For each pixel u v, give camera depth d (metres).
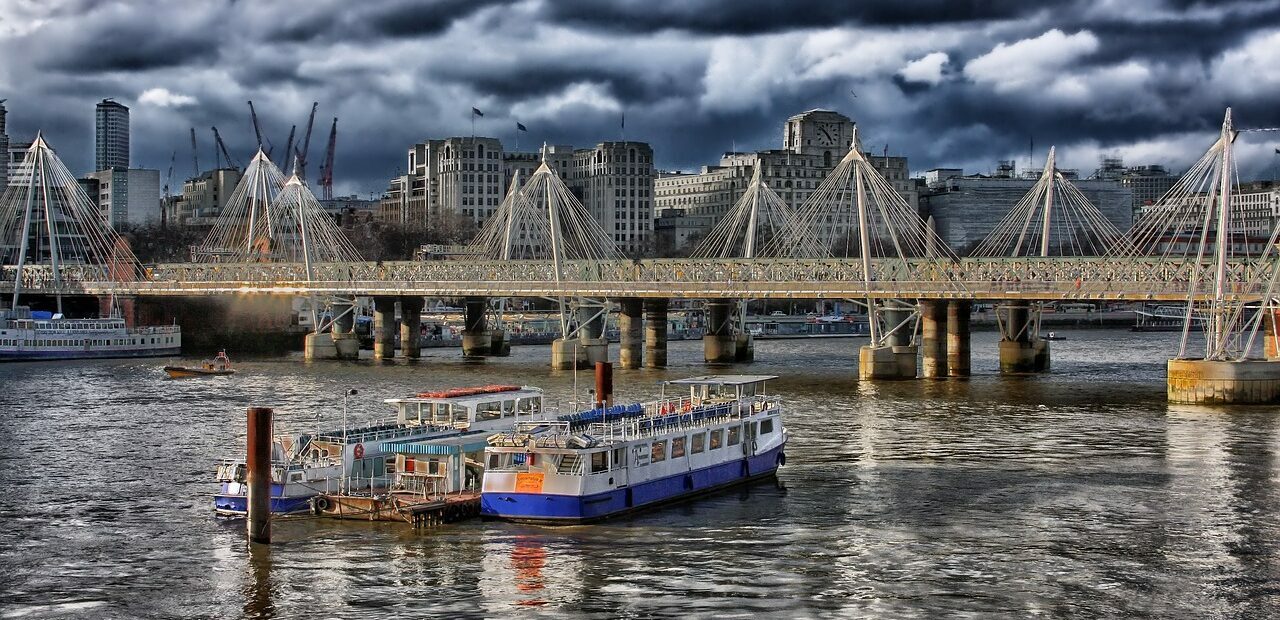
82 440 131.50
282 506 94.50
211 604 77.19
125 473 113.25
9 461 119.12
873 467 113.81
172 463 118.12
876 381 188.75
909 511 97.06
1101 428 135.38
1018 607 75.38
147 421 146.00
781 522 93.81
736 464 105.88
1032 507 98.19
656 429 100.00
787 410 151.00
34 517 96.62
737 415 108.31
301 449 99.50
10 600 78.06
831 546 87.56
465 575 81.44
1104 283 184.00
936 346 194.75
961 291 190.00
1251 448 122.25
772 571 82.06
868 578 80.62
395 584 79.94
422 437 101.81
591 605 76.06
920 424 138.88
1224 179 158.62
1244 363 154.25
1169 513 96.12
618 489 94.56
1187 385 155.75
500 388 112.25
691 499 101.06
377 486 99.88
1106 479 108.06
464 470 98.56
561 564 83.50
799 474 111.00
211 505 100.19
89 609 76.50
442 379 196.75
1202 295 165.25
